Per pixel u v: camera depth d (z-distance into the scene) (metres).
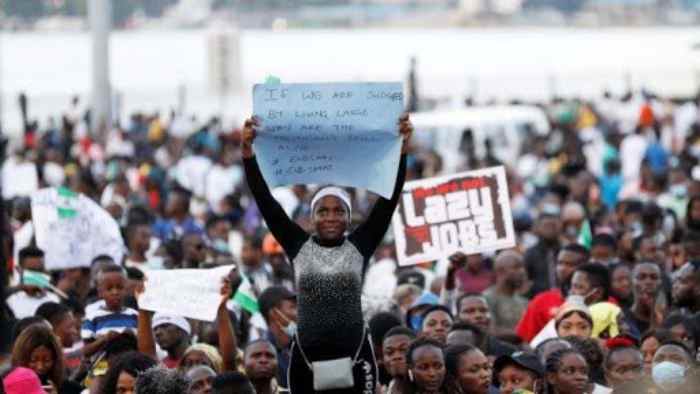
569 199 28.38
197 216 29.83
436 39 107.69
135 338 13.95
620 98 52.38
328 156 11.33
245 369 13.58
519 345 15.98
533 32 112.94
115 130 42.12
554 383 13.41
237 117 64.06
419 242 16.33
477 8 134.12
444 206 16.31
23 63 88.50
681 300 16.75
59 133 44.16
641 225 22.25
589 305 16.75
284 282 19.81
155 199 29.28
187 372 12.85
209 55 74.06
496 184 16.25
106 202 26.91
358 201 27.73
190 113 65.56
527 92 74.12
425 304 16.06
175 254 19.45
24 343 13.31
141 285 13.38
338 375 10.98
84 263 18.56
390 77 82.19
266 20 126.81
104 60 42.94
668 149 42.53
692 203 21.02
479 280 19.42
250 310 16.38
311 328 11.02
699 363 13.52
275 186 11.31
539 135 45.09
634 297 17.33
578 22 129.00
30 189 29.03
